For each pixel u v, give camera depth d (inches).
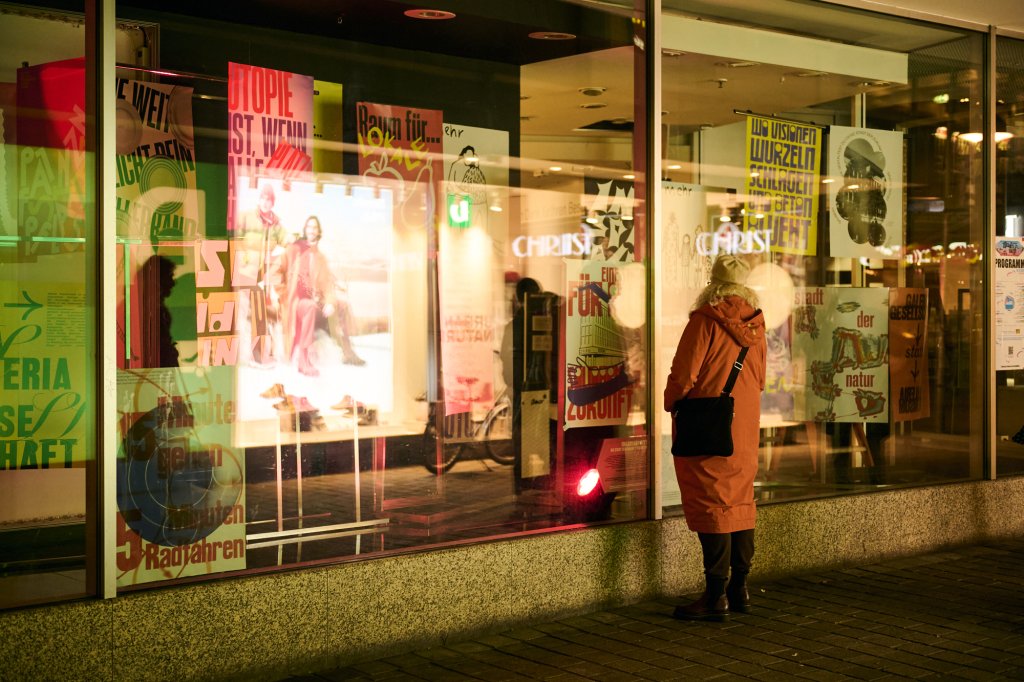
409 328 242.8
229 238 215.9
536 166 262.4
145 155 204.8
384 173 243.4
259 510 214.2
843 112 300.8
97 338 190.4
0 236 189.2
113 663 185.0
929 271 319.0
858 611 245.4
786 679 198.5
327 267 231.3
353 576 211.0
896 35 310.2
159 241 204.8
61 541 186.9
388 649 215.3
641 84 265.3
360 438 232.8
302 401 223.3
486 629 229.0
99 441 189.8
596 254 263.3
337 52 239.3
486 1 245.4
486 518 248.2
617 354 263.0
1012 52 333.7
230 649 196.7
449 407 246.7
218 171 215.8
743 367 233.1
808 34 292.8
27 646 177.5
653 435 263.4
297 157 229.9
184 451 203.5
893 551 301.3
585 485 257.0
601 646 219.6
